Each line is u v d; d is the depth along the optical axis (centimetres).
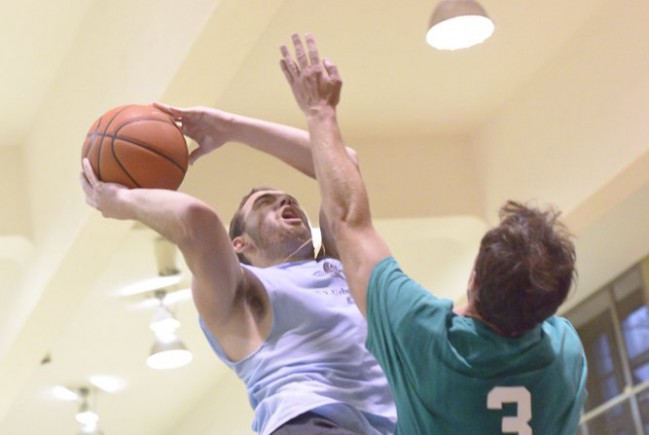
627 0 681
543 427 268
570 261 265
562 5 693
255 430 314
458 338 264
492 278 261
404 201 816
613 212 792
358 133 823
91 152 341
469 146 841
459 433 264
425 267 966
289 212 354
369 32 695
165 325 941
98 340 1065
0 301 914
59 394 1184
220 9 520
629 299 930
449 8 575
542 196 763
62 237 737
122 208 327
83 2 692
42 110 787
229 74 571
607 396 962
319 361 310
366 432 302
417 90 771
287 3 655
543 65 757
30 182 817
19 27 702
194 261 313
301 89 314
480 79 768
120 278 927
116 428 1330
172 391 1245
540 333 272
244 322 319
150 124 343
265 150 360
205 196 782
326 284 329
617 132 693
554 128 751
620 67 688
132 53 623
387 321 272
